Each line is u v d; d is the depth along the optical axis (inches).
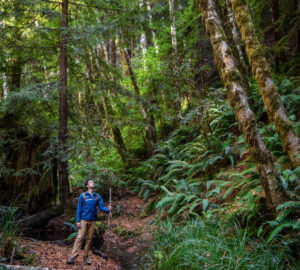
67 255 175.8
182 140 391.5
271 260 123.0
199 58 531.2
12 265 130.7
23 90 234.5
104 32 277.1
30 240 188.4
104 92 329.1
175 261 146.9
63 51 284.0
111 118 331.6
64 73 282.0
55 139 275.7
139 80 453.7
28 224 237.3
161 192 307.1
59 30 278.2
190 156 328.2
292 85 281.3
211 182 230.4
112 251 200.8
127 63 425.7
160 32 383.6
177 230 190.7
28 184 267.7
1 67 269.4
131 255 190.5
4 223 169.2
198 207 225.5
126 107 403.5
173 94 429.4
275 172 142.8
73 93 301.0
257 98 285.6
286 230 138.9
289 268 117.0
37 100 249.6
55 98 269.7
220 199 218.8
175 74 387.5
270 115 170.9
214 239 154.2
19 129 268.8
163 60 417.4
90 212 173.2
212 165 278.2
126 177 389.7
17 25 276.5
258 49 168.1
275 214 140.1
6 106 243.1
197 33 508.7
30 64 298.0
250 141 143.5
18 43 274.7
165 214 254.5
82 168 304.3
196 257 141.5
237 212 169.5
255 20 436.1
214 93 363.9
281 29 400.2
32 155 277.1
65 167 276.2
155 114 457.4
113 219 281.9
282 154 212.1
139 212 295.9
